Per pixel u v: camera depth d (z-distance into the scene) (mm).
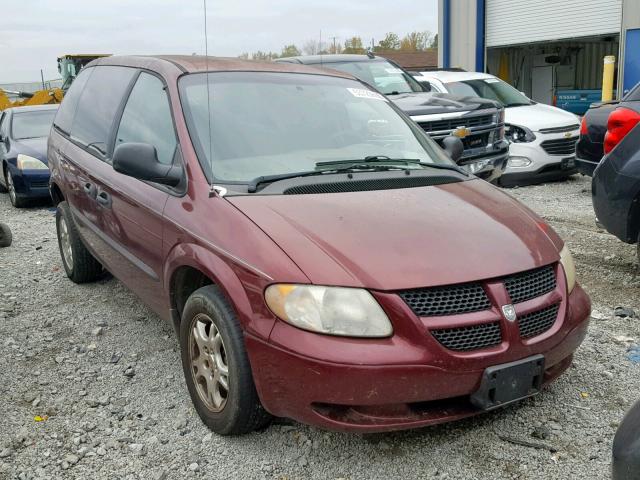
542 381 3021
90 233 4820
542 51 25375
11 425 3434
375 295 2729
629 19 18469
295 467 3027
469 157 8078
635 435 2082
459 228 3135
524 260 3029
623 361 3977
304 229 2990
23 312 5078
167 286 3523
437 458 3066
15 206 10094
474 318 2799
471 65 23344
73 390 3811
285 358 2746
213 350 3180
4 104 18484
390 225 3070
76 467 3070
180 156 3604
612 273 5559
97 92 5129
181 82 3957
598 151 7242
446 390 2752
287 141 3809
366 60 10023
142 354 4273
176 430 3363
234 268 2977
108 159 4465
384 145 4094
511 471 2963
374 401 2686
